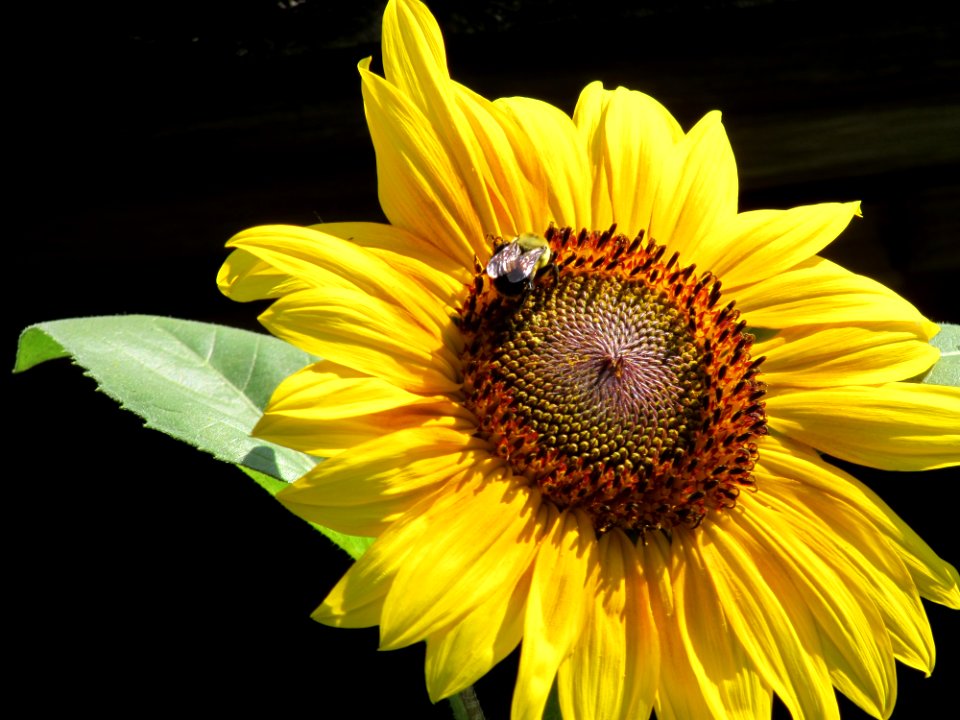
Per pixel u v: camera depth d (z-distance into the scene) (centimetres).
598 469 31
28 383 46
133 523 45
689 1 45
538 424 32
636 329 33
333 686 42
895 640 31
